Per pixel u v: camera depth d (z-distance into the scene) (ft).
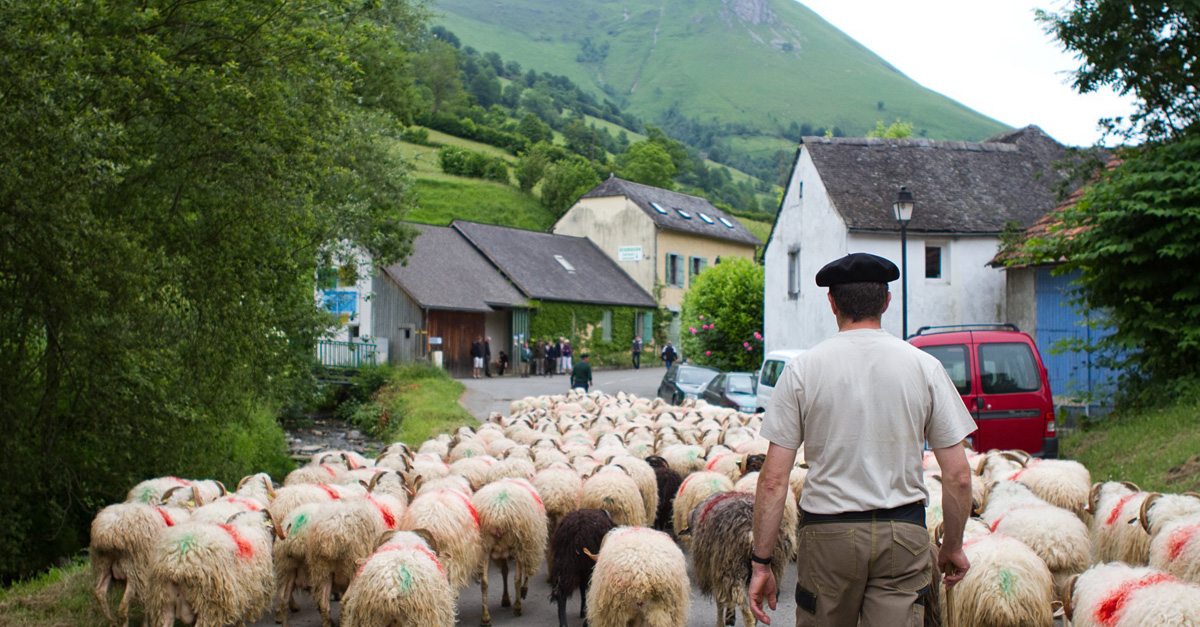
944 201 85.66
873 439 13.01
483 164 253.65
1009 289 74.38
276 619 27.96
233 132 41.63
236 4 42.55
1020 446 42.37
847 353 13.37
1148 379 51.96
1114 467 42.34
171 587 23.41
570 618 28.14
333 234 70.13
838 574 12.87
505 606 29.58
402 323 125.29
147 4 40.75
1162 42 50.57
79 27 37.93
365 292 127.44
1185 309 48.08
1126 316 50.80
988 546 19.51
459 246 147.74
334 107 50.16
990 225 83.61
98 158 37.17
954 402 13.30
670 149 408.05
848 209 84.07
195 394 44.62
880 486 12.90
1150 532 23.54
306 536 26.76
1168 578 17.13
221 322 44.32
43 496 42.88
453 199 232.94
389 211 83.97
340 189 70.85
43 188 35.58
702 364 114.32
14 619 26.91
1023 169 90.79
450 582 26.07
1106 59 50.67
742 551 23.62
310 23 45.47
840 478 13.06
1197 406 45.01
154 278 39.91
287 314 51.83
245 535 25.20
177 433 43.70
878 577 12.81
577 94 605.31
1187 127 50.24
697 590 30.22
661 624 21.30
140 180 42.88
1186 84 50.57
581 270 163.43
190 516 28.94
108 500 44.06
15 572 39.96
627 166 316.81
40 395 43.98
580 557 26.12
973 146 92.43
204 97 40.78
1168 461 39.37
